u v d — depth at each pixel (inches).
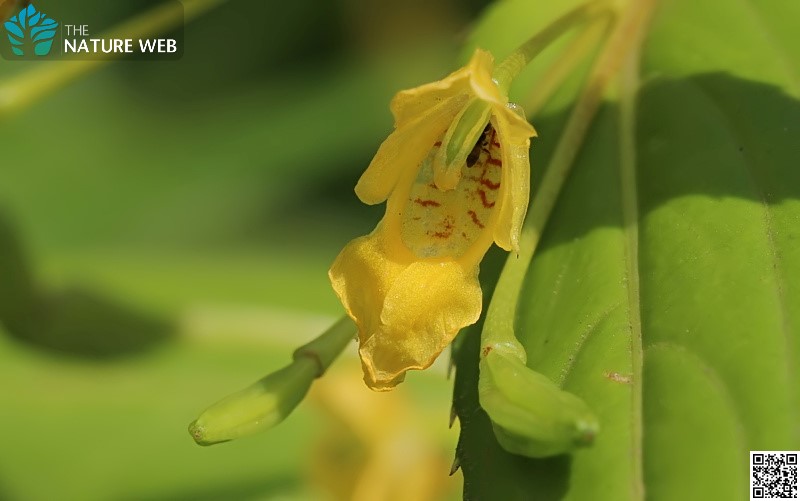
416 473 10.0
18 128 13.5
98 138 13.8
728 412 7.1
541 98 8.4
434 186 7.5
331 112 13.9
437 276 7.4
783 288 7.4
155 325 10.2
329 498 10.0
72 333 9.8
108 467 10.9
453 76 7.3
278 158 13.8
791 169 7.7
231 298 11.6
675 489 7.0
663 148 8.0
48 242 13.2
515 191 7.3
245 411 7.5
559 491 7.2
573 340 7.6
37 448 10.9
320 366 7.6
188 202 13.6
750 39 8.2
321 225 13.7
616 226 7.8
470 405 7.6
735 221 7.6
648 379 7.3
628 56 8.3
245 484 10.8
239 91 14.4
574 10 8.2
